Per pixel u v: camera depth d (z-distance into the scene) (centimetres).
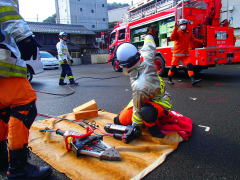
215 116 363
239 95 501
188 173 205
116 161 223
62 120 360
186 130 284
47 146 261
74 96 589
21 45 181
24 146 189
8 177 191
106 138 282
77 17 5138
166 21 807
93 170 208
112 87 710
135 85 250
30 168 195
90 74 1189
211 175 201
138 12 1054
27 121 188
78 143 238
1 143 218
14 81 180
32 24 3030
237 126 314
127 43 252
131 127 270
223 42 770
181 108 420
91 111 363
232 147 253
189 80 772
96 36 3584
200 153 241
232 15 1627
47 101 540
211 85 647
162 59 821
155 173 206
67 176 203
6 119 204
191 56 707
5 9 169
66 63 774
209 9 756
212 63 682
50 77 1147
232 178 196
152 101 268
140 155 235
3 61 169
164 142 261
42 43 2944
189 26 721
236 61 740
